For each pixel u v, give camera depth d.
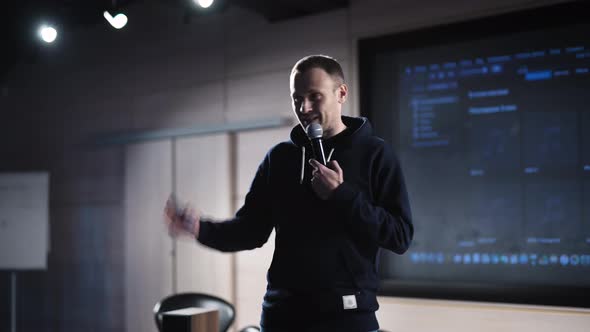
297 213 1.88
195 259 5.40
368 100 4.66
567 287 3.93
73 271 6.30
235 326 5.16
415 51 4.54
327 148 1.92
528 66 4.16
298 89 1.83
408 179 4.54
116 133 6.05
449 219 4.38
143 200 5.77
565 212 4.01
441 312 4.20
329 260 1.81
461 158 4.36
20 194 5.88
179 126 5.63
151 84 5.83
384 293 4.50
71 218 6.35
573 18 3.99
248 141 5.21
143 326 5.71
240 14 5.33
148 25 5.87
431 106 4.47
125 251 5.90
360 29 4.72
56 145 6.51
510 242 4.17
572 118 4.02
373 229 1.75
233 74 5.34
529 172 4.13
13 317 5.85
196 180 5.44
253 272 5.10
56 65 6.53
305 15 4.98
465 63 4.36
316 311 1.80
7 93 6.91
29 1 5.19
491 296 4.13
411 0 4.53
